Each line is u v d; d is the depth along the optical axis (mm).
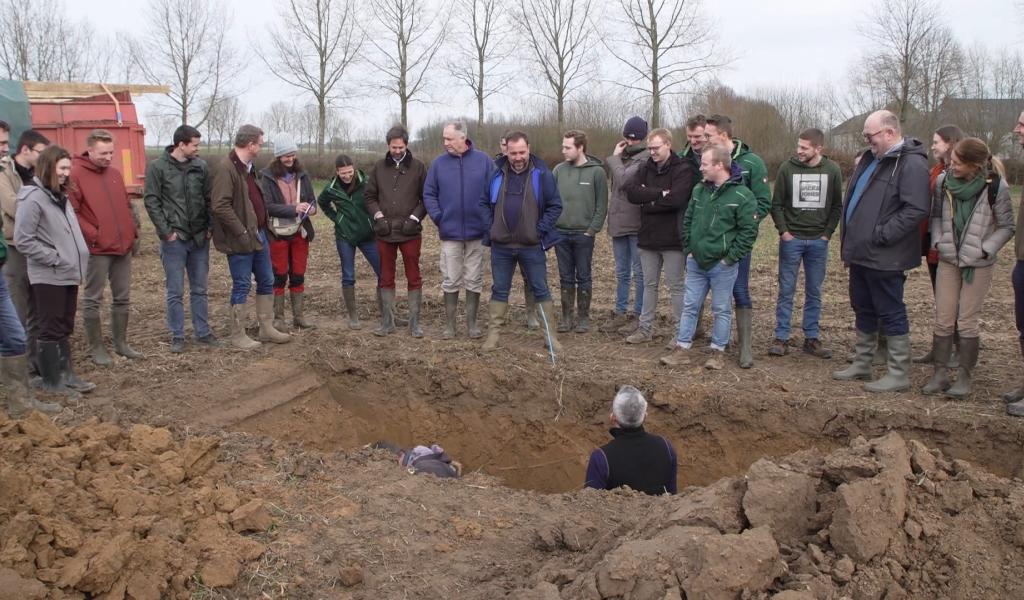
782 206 7449
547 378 7262
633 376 7102
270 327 8055
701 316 8109
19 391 5703
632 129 8266
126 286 7234
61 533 3600
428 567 3971
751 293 10805
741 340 7262
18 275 6445
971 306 6234
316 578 3832
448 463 5750
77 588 3420
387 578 3852
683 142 27922
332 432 7469
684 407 6785
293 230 8117
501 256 7656
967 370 6355
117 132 13281
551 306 7742
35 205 5840
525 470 7242
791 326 8836
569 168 8414
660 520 3787
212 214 7387
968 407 6184
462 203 7848
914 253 6301
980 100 27359
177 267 7434
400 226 7961
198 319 7793
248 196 7566
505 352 7801
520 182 7492
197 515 4117
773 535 3611
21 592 3242
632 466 5070
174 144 7223
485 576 3879
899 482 3738
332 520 4367
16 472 3824
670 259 7676
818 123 29656
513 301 10312
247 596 3689
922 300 10086
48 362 6199
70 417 5695
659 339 8289
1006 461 5828
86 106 12977
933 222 6398
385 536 4238
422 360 7598
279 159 7961
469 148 7895
